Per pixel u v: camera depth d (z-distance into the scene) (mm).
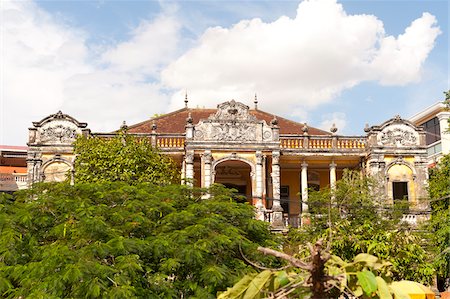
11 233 14336
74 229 14070
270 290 7371
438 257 22797
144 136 30250
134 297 11852
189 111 39781
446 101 30797
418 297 8031
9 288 13164
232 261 14281
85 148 26766
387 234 22125
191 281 13570
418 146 32344
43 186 17500
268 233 17938
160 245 13719
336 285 7074
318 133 38000
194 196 18594
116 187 17281
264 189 30562
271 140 31047
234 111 31109
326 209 24672
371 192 28469
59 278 12148
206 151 30453
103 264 12766
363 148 33125
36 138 30719
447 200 28391
